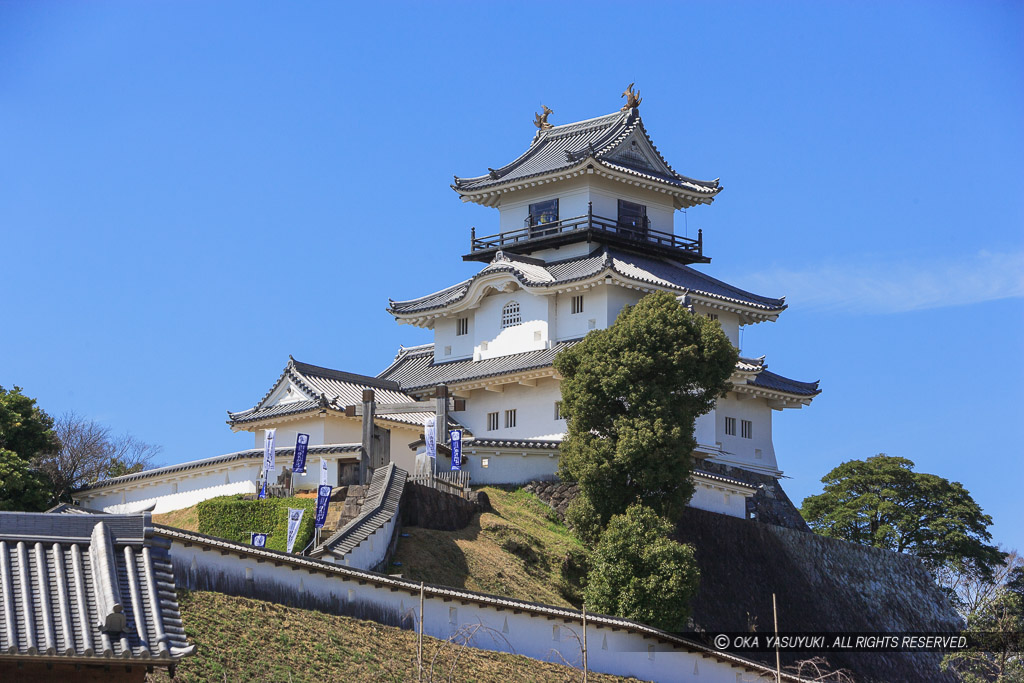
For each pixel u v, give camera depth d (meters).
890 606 73.75
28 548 26.95
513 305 77.62
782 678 52.38
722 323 80.69
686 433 59.75
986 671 64.75
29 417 61.31
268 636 37.69
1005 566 75.94
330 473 60.97
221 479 62.72
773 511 79.69
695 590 53.28
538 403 73.94
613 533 54.00
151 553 27.56
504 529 56.91
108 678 25.62
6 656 24.73
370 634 40.72
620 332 60.84
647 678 48.47
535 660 44.97
